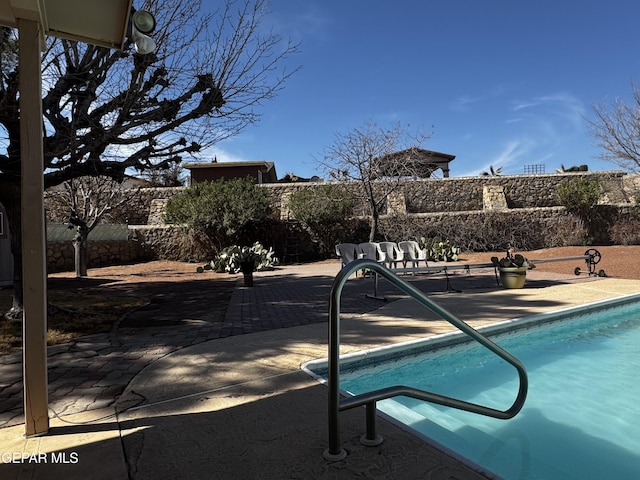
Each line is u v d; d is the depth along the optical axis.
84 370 3.70
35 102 2.42
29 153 2.39
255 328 5.38
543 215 18.31
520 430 2.90
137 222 19.59
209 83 6.07
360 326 5.28
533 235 18.19
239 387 3.20
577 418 3.09
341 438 2.27
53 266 15.05
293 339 4.67
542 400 3.46
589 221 18.05
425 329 5.01
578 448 2.65
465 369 4.29
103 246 16.30
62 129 5.61
